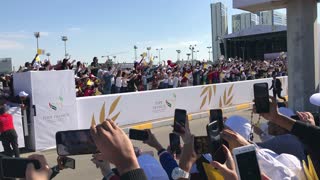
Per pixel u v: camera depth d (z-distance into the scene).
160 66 25.28
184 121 2.55
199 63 31.73
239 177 1.75
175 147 3.02
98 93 16.20
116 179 2.28
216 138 2.15
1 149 9.84
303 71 10.27
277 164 2.22
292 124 2.65
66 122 11.14
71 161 1.95
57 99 10.95
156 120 14.91
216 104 18.12
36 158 1.56
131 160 1.49
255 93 2.65
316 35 10.38
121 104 13.73
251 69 29.98
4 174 1.52
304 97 10.32
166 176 2.32
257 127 3.99
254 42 68.56
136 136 2.79
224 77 24.91
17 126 10.21
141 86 19.02
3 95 10.52
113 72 18.59
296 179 2.22
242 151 1.79
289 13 10.38
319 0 10.26
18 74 10.76
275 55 62.09
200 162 2.48
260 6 10.55
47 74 10.71
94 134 1.54
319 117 4.17
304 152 2.88
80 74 16.73
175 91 15.94
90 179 7.45
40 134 10.59
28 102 10.50
